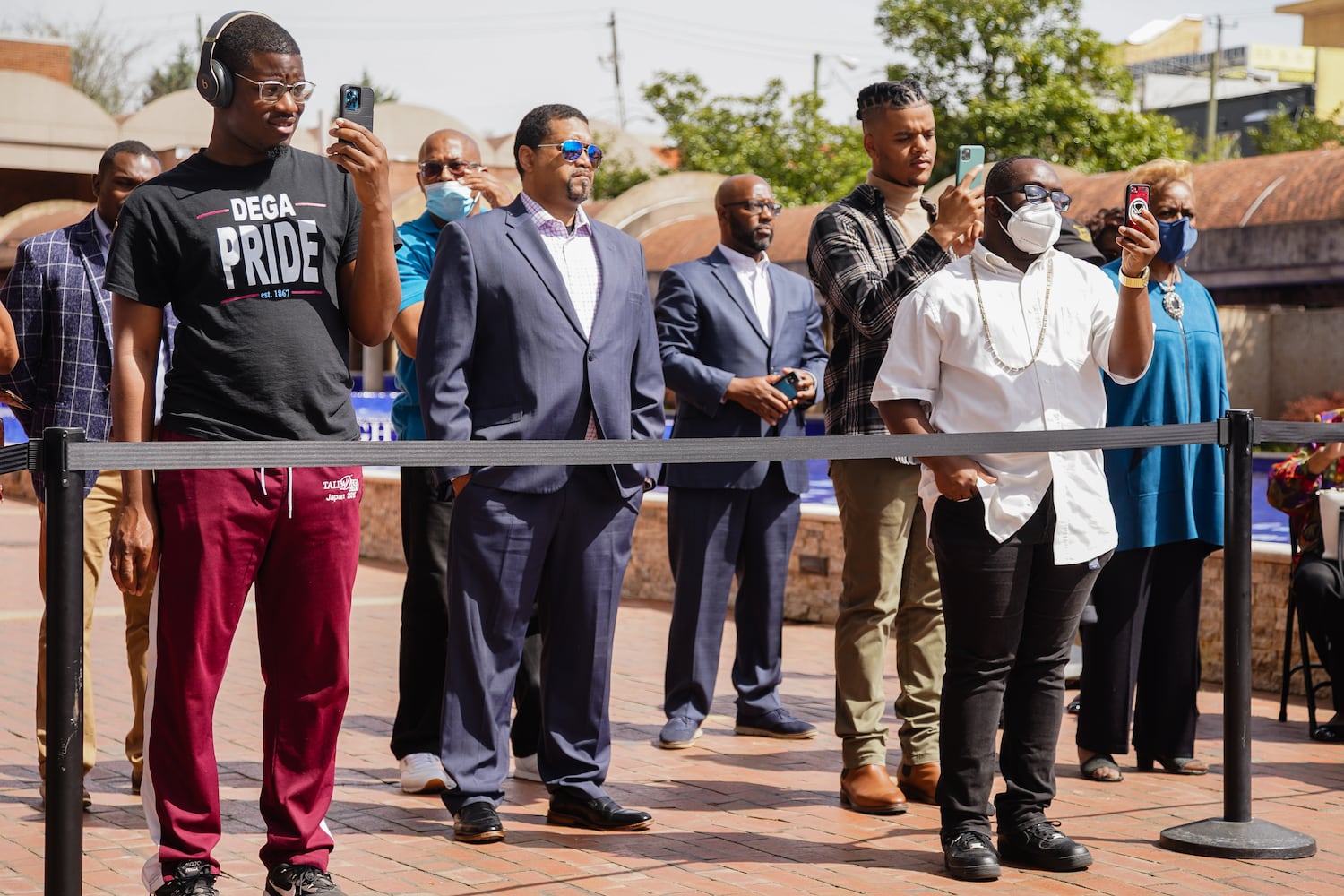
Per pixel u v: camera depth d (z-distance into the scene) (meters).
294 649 3.61
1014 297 4.10
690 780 5.22
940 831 4.34
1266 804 4.89
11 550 12.12
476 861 4.19
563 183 4.52
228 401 3.45
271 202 3.50
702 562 5.83
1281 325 22.58
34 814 4.66
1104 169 25.62
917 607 4.97
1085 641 5.29
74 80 57.97
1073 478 4.08
